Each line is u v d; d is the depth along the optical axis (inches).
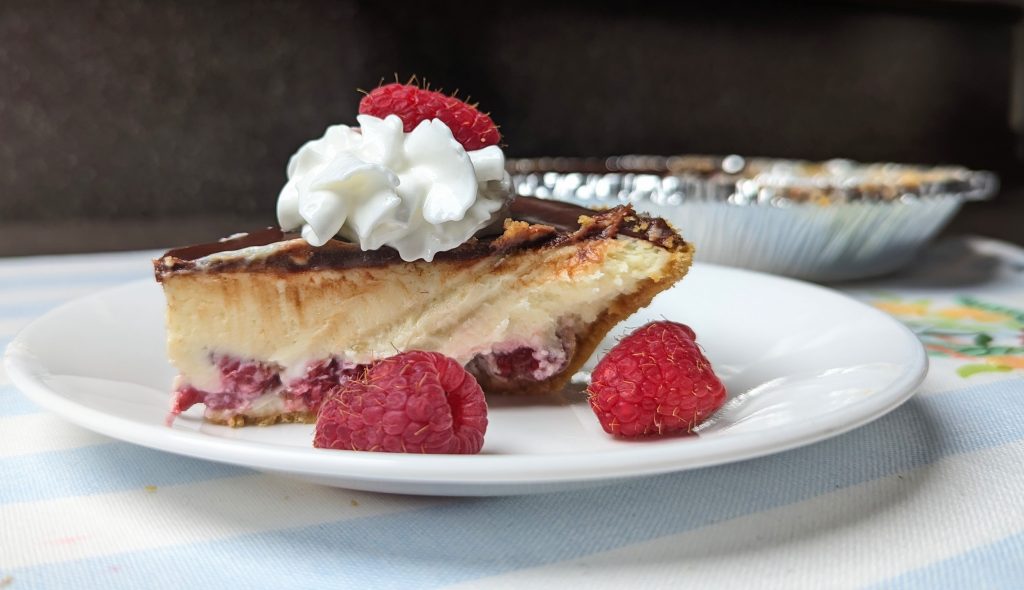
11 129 22.8
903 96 30.0
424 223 11.4
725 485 9.8
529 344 11.9
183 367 11.3
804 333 12.1
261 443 8.9
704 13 27.0
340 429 9.8
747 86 28.0
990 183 17.1
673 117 27.5
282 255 11.4
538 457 8.7
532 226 11.7
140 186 24.0
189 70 23.7
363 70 25.0
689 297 13.3
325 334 11.6
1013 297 15.5
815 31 28.3
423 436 9.7
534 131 26.4
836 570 8.7
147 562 8.8
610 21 26.3
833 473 9.9
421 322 11.8
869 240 15.6
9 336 13.3
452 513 9.4
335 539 9.1
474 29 25.4
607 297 11.8
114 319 12.1
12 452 10.3
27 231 22.1
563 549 8.9
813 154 29.3
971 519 9.2
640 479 9.8
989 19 30.2
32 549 8.9
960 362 12.4
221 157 24.5
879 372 10.4
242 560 8.8
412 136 11.5
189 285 11.2
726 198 15.3
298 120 24.9
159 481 9.8
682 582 8.6
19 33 22.4
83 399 10.3
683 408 10.5
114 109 23.4
